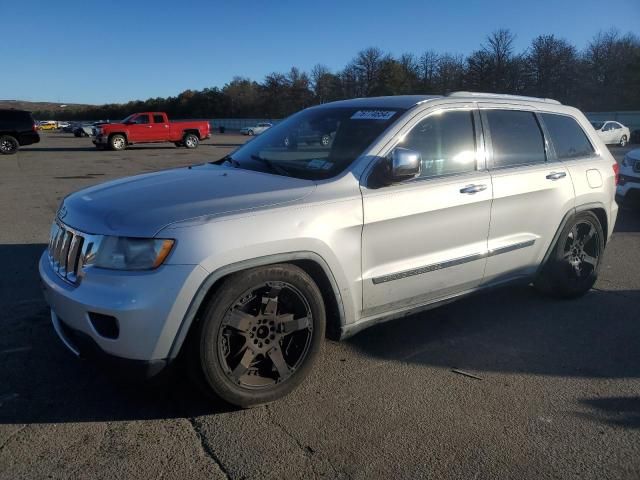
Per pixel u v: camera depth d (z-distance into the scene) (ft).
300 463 8.80
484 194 13.07
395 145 11.89
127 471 8.52
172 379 11.32
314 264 10.59
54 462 8.70
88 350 9.58
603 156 16.87
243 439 9.39
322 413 10.25
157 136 94.89
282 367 10.44
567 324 14.74
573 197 15.34
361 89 271.69
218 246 9.28
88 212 10.11
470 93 14.01
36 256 20.72
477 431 9.77
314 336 10.73
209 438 9.40
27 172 53.06
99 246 9.38
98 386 11.03
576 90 211.41
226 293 9.51
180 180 11.43
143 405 10.38
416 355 12.75
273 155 13.00
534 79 213.66
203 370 9.57
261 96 336.90
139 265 9.09
